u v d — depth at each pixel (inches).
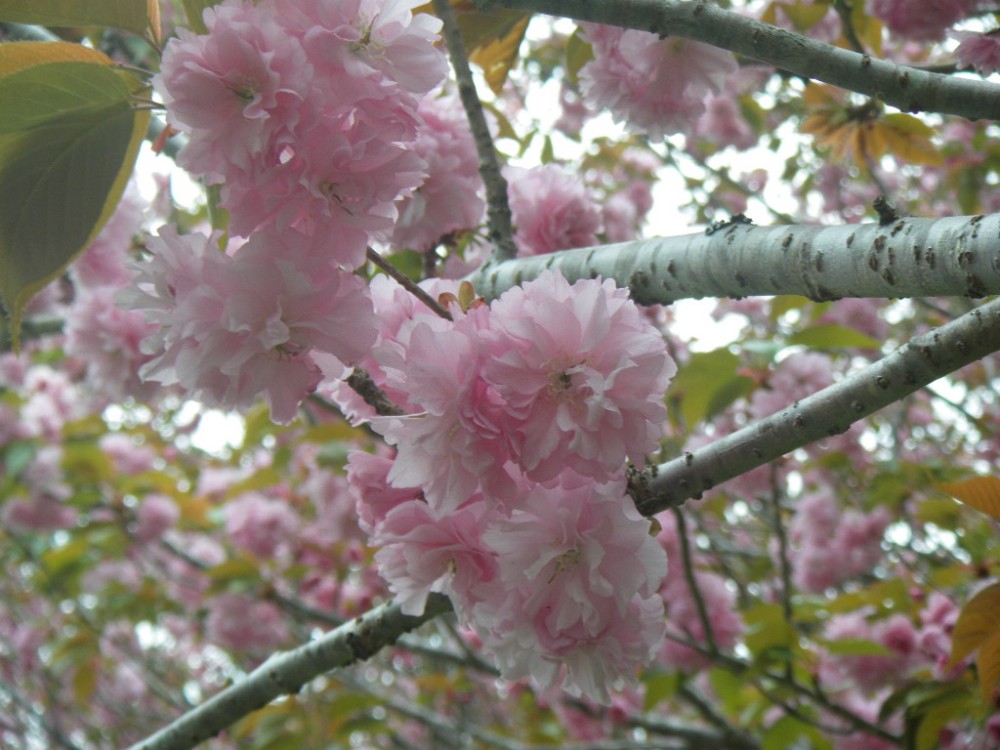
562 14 15.5
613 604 12.9
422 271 21.9
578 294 12.3
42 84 13.8
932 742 24.2
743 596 38.0
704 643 31.7
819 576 36.2
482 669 38.1
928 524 35.4
